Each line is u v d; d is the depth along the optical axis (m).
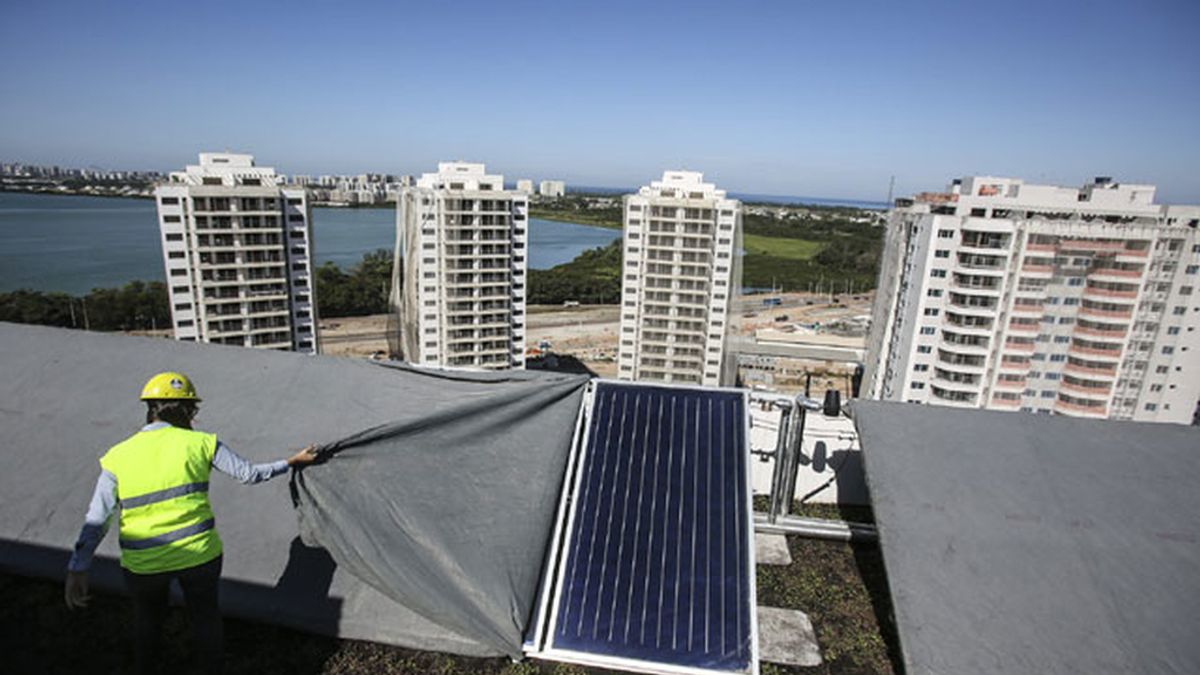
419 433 6.48
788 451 7.76
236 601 5.81
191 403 5.03
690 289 56.09
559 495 6.59
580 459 7.04
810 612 6.66
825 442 8.77
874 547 7.79
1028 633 5.06
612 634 5.61
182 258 48.06
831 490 8.91
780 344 73.25
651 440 7.24
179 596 5.98
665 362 58.72
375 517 5.88
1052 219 41.34
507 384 7.52
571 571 6.07
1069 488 6.26
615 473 6.89
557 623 5.71
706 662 5.42
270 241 50.38
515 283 58.84
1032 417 7.18
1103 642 5.00
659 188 55.84
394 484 6.09
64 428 7.01
